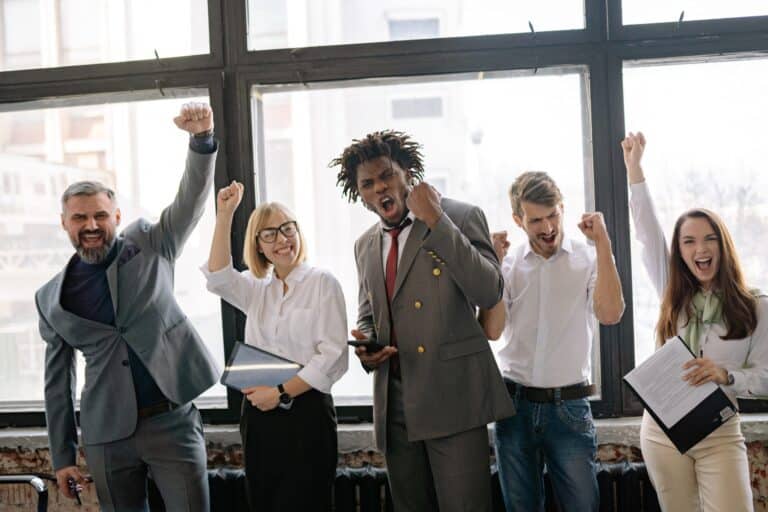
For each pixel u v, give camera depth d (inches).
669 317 75.8
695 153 93.8
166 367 80.8
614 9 92.8
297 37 98.0
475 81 96.4
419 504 75.4
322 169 99.3
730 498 69.7
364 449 94.6
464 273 67.9
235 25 97.4
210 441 96.3
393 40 96.1
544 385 78.8
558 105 95.7
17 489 99.3
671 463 73.2
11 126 103.4
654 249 80.3
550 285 79.7
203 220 99.7
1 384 104.6
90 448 81.3
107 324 80.5
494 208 96.7
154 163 101.7
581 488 77.4
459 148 97.0
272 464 74.9
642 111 94.3
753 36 91.4
